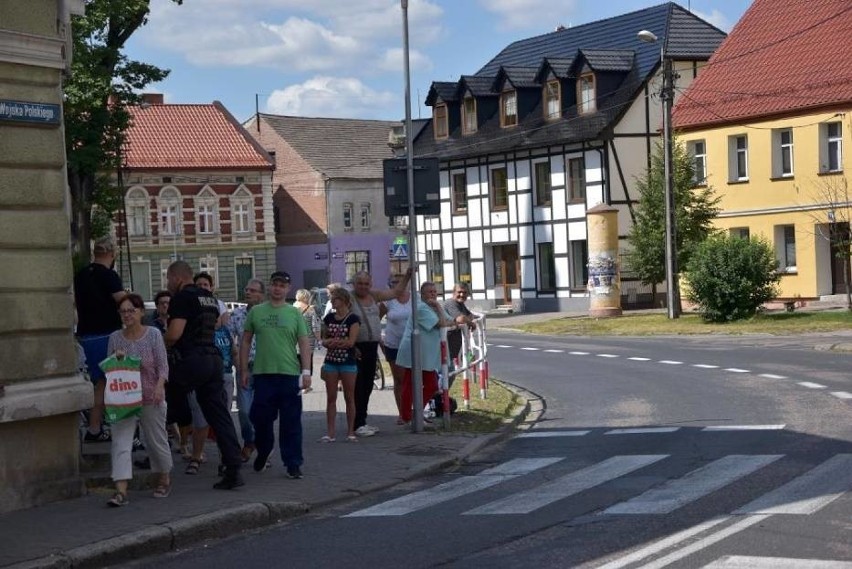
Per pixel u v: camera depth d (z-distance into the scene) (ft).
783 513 31.86
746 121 154.30
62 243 38.32
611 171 171.83
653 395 65.36
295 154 255.91
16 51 37.22
